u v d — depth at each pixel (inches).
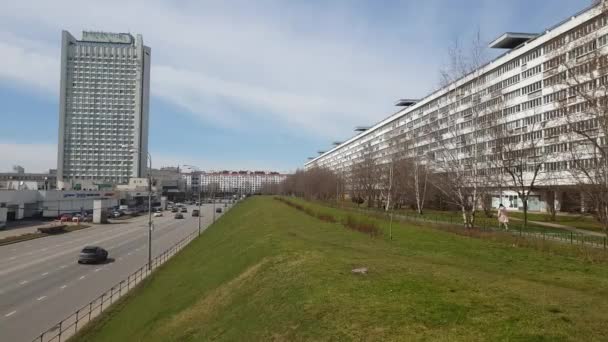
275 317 542.3
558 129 2133.4
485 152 1729.8
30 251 1776.6
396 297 508.1
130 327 781.9
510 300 477.1
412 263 742.5
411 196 2906.0
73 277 1257.4
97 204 3164.4
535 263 791.7
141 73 6166.3
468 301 477.1
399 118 4899.1
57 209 3390.7
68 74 5949.8
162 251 1807.3
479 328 395.2
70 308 929.5
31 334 766.5
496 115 1608.0
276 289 651.5
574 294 509.4
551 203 2256.4
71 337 736.3
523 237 1104.8
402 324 422.0
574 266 756.6
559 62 1228.5
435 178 2265.0
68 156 5940.0
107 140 6038.4
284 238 1134.4
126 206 4478.3
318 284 600.4
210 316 687.1
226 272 951.0
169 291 986.1
